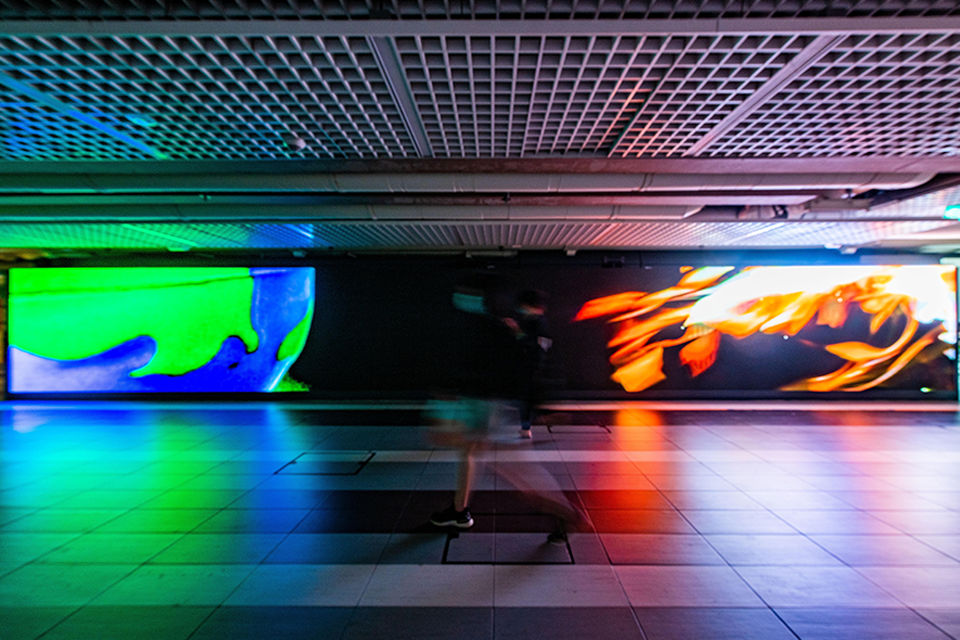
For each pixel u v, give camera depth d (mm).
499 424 3234
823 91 2561
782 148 3412
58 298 9133
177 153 3486
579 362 8938
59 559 2891
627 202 5090
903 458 5078
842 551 2988
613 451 5352
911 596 2492
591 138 3217
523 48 2186
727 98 2645
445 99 2672
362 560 2875
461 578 2674
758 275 8828
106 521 3461
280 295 9133
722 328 8859
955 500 3846
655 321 8914
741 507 3703
